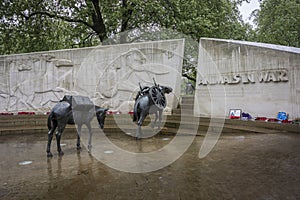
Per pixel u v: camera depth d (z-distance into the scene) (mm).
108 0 16375
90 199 3178
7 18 15945
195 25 14898
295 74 8320
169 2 14930
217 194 3225
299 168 4137
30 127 10336
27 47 17734
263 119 8875
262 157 4879
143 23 15680
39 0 16109
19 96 13180
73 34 19016
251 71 9703
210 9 17109
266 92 9211
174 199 3111
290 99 8453
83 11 16609
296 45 21234
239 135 7555
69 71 12633
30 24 16859
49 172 4473
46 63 12961
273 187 3381
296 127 7422
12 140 8352
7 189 3617
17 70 13227
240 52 10055
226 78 10531
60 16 17031
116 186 3600
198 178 3852
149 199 3123
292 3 20266
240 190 3328
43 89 12930
